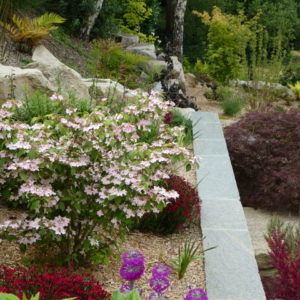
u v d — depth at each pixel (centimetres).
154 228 495
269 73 1278
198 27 2266
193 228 516
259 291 397
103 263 411
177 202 500
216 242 475
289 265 429
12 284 281
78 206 351
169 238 489
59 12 1325
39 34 898
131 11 1648
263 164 775
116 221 371
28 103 547
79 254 392
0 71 621
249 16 2536
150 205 367
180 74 1321
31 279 299
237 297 386
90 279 340
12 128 354
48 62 763
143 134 422
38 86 643
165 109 420
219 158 710
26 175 345
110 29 1444
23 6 1073
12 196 371
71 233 376
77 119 350
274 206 737
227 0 2566
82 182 359
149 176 365
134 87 1066
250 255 454
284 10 2511
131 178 342
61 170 351
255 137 800
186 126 838
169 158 382
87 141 353
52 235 351
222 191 599
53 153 339
